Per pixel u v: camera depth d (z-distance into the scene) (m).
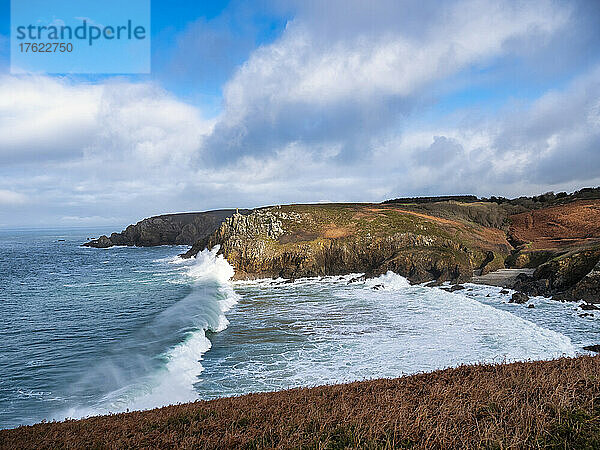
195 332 24.80
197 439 8.27
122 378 18.02
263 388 17.16
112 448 7.99
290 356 21.56
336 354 21.73
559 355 20.62
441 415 8.62
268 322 29.11
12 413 14.51
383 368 19.47
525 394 9.86
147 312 31.88
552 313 30.59
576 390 9.93
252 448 7.91
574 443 7.63
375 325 27.56
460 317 29.09
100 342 23.83
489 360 20.02
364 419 8.67
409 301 35.81
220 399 12.06
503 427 8.17
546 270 41.50
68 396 16.09
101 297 39.00
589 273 35.22
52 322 29.03
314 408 9.53
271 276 52.22
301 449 7.68
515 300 34.84
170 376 18.34
